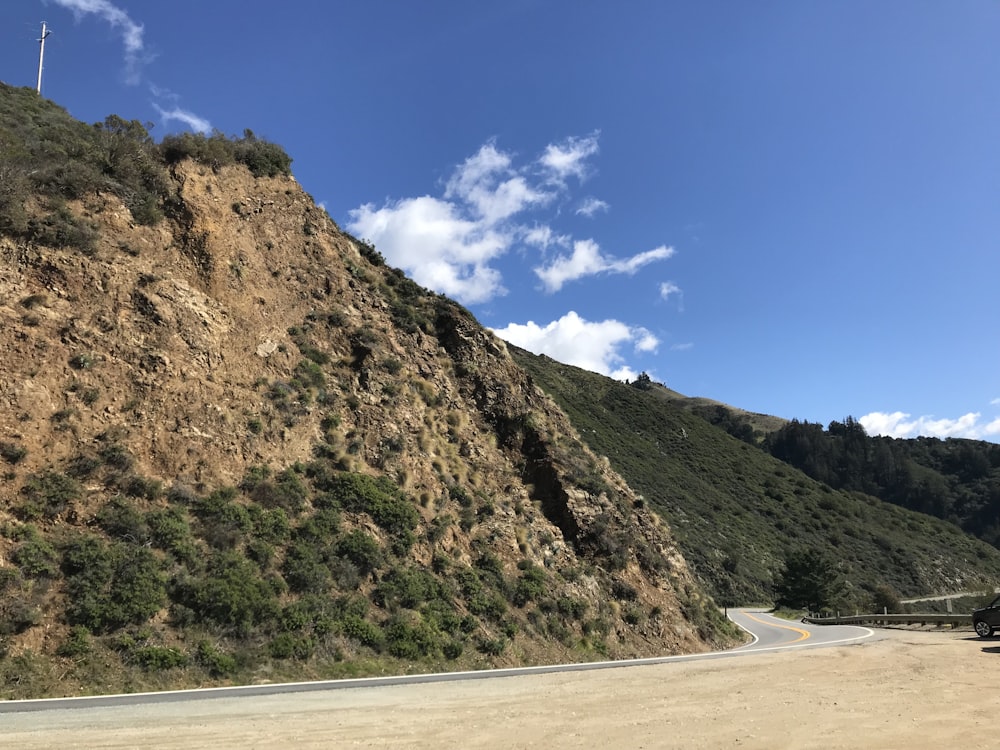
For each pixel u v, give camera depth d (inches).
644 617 995.9
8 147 812.6
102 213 836.0
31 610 505.7
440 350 1186.0
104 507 610.5
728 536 2810.0
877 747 291.7
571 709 389.7
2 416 622.2
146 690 489.1
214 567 619.2
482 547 898.1
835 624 1689.2
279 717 361.7
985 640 828.0
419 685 509.0
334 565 708.0
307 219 1143.0
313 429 864.3
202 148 1010.7
